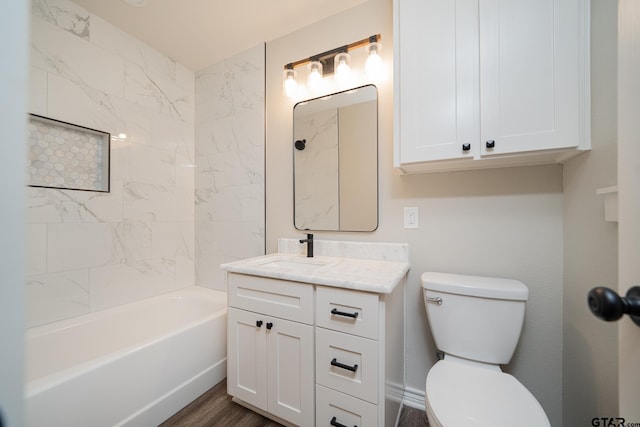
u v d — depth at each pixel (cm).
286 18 167
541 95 95
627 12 41
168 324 196
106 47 170
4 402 28
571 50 92
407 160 118
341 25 162
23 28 30
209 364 156
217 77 214
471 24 106
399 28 121
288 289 118
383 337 99
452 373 101
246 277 132
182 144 219
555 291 115
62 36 150
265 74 192
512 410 82
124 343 171
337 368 106
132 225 186
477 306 110
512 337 105
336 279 105
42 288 144
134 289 186
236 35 184
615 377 80
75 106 156
